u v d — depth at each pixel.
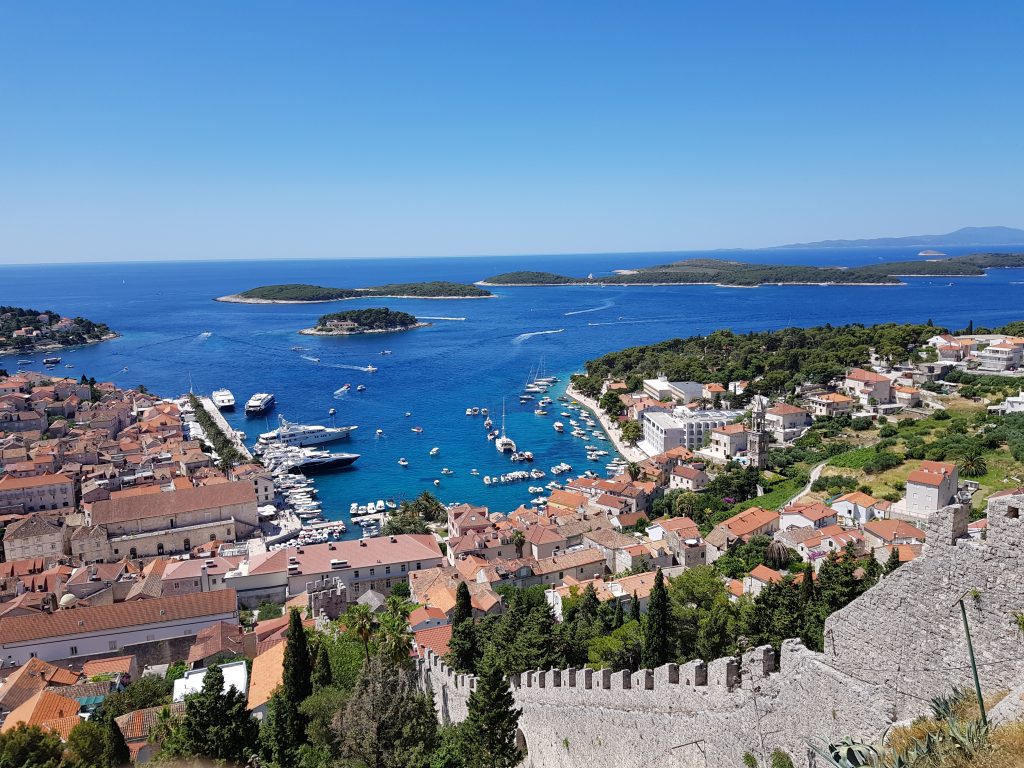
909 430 191.50
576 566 141.75
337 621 99.94
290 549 145.12
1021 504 25.06
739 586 110.62
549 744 52.72
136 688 91.06
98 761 66.56
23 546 161.12
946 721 23.64
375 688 58.00
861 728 28.67
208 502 174.88
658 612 75.19
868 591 29.70
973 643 25.94
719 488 186.25
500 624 87.56
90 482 193.62
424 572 137.00
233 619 116.00
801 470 189.25
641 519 169.88
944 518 27.11
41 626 108.25
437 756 53.94
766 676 33.00
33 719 78.75
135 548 165.00
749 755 33.34
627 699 42.69
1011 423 168.75
